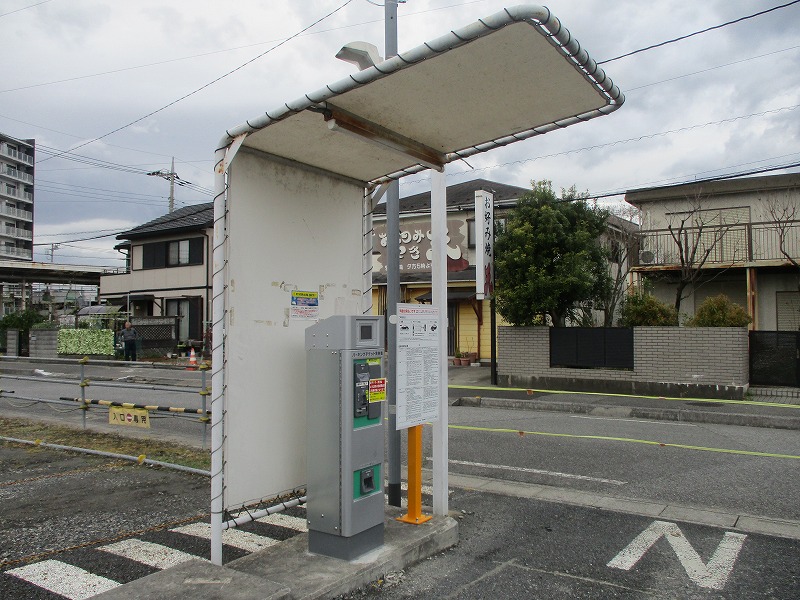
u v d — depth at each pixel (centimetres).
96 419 1058
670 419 1120
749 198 1838
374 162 501
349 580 374
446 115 429
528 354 1520
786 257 1619
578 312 1619
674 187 1909
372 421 416
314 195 503
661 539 482
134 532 489
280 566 390
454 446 861
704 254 1703
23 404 1250
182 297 2803
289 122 412
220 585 339
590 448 841
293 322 475
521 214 1520
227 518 449
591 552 455
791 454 802
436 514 491
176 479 650
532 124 450
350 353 401
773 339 1359
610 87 390
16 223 8844
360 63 457
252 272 445
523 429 1004
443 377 493
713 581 402
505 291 1513
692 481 663
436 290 498
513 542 476
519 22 310
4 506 555
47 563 424
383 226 2250
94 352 2472
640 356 1385
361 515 404
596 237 1553
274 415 453
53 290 4669
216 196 399
